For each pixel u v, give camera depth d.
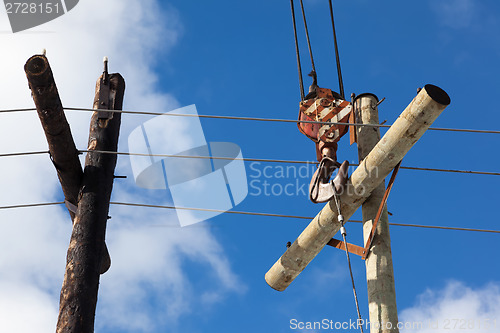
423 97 6.59
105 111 6.91
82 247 6.30
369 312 7.02
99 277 6.29
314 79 8.12
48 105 6.30
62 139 6.50
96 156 6.88
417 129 6.74
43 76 6.18
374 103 7.98
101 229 6.51
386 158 6.97
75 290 6.03
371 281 7.11
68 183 6.71
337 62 8.33
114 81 7.35
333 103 7.78
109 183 6.83
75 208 6.75
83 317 5.91
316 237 7.61
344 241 7.07
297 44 8.38
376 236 7.31
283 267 7.99
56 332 5.82
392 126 6.90
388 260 7.18
